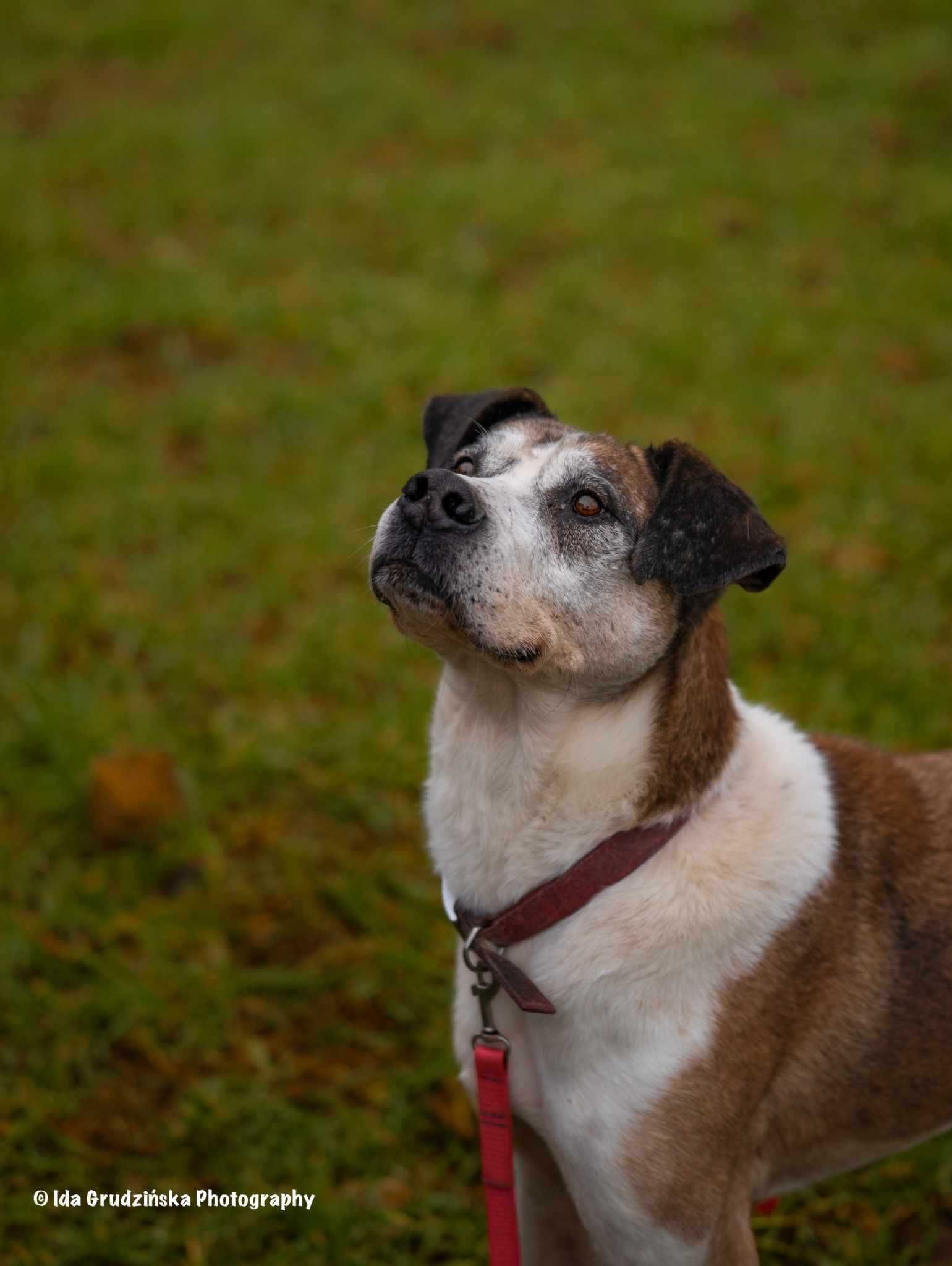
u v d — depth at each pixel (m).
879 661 2.32
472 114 4.55
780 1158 1.78
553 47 5.17
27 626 2.40
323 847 2.18
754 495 2.66
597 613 1.74
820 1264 1.89
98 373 3.20
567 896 1.74
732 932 1.73
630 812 1.74
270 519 2.65
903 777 1.82
